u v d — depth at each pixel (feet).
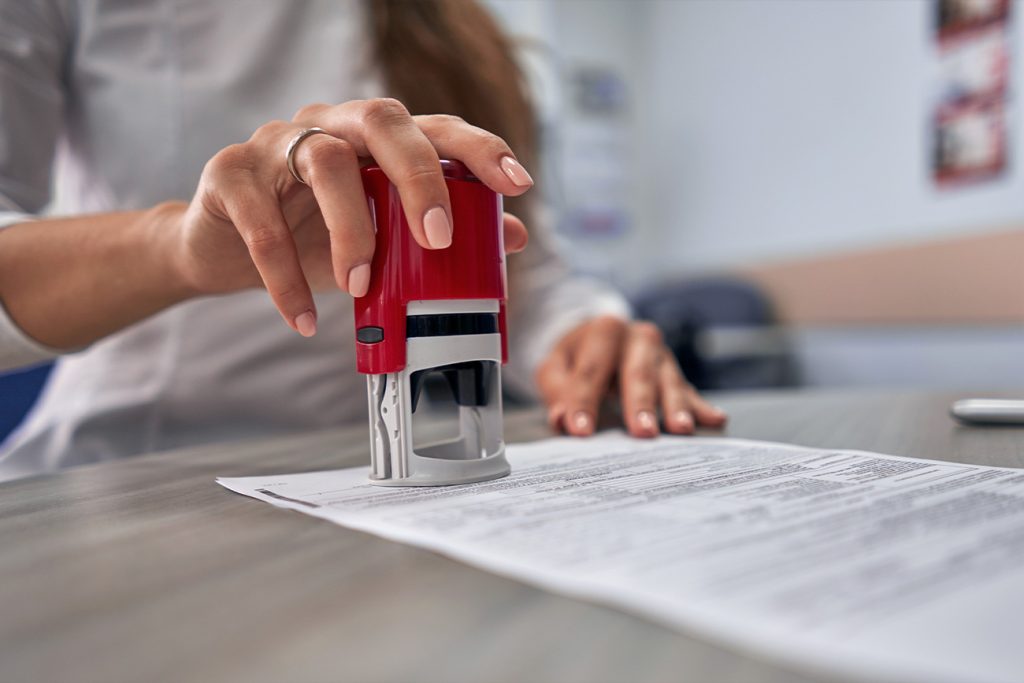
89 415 2.32
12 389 3.09
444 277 1.05
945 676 0.43
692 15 8.09
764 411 1.96
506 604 0.58
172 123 2.46
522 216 2.76
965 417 1.56
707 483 1.01
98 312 1.63
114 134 2.45
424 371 1.14
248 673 0.48
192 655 0.51
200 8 2.51
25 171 2.20
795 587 0.57
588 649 0.49
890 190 6.09
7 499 1.14
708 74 7.96
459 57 2.75
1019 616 0.50
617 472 1.13
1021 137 5.02
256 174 1.24
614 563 0.65
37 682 0.47
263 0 2.59
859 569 0.61
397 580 0.65
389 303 1.05
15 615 0.59
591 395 1.76
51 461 2.38
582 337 2.04
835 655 0.45
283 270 1.23
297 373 2.57
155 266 1.57
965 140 5.41
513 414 2.17
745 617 0.51
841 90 6.50
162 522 0.91
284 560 0.72
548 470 1.18
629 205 8.95
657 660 0.47
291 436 1.86
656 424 1.56
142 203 2.47
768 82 7.26
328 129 1.17
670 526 0.77
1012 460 1.16
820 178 6.75
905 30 5.84
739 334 6.61
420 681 0.46
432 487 1.06
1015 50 5.02
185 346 2.43
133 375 2.40
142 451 2.43
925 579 0.58
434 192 1.02
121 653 0.51
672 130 8.53
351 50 2.68
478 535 0.76
